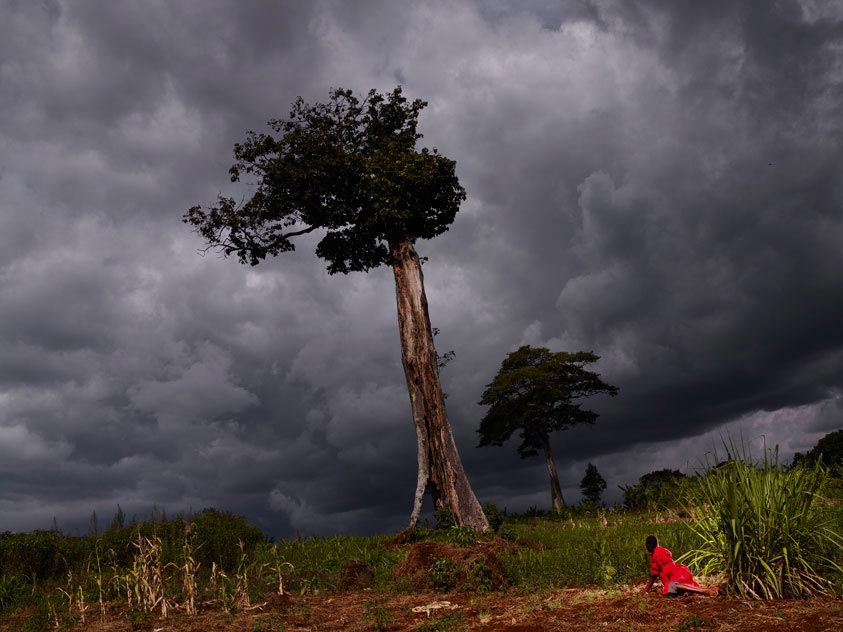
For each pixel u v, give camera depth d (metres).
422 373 22.81
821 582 6.61
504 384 40.09
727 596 6.80
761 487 7.05
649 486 26.30
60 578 13.05
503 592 9.34
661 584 7.79
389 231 24.77
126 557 13.44
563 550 12.92
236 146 24.20
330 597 10.32
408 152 24.44
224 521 14.61
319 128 24.58
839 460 21.06
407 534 18.02
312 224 25.84
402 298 23.92
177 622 8.74
